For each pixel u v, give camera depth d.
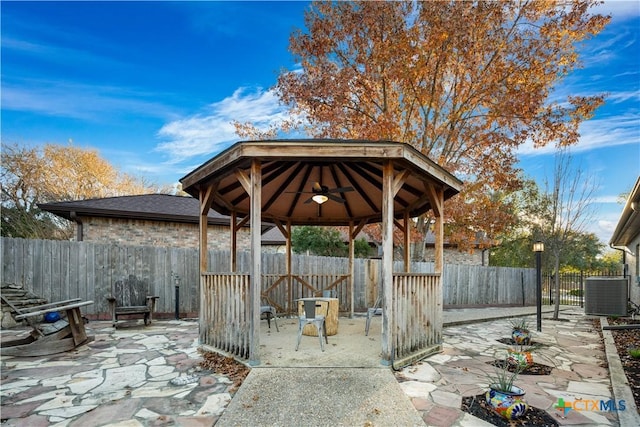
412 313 4.85
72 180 20.66
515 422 2.97
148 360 4.71
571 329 7.80
